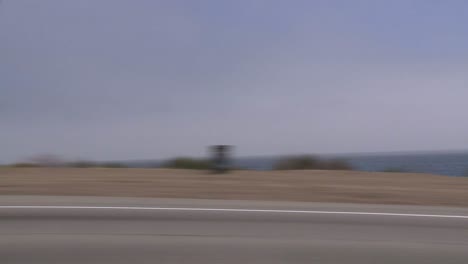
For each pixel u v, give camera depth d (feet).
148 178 62.85
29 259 26.11
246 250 27.81
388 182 62.80
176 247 28.27
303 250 28.04
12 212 37.52
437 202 47.88
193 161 82.33
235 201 44.70
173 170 73.87
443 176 72.54
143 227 32.96
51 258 26.27
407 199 49.26
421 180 65.77
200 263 25.53
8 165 83.87
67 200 43.98
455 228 33.99
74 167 83.61
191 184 57.06
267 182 59.93
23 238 30.01
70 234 31.01
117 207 39.96
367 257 27.02
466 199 49.85
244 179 62.59
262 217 36.58
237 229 32.65
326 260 26.35
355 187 56.90
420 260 26.68
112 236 30.58
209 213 37.83
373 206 43.04
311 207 41.52
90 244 28.76
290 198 48.80
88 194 49.42
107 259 26.12
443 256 27.43
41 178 62.64
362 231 32.71
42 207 39.65
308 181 61.77
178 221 34.86
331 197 49.70
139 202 43.04
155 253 27.12
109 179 61.52
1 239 29.78
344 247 28.78
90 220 34.94
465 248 29.01
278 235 31.24
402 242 30.12
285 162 84.94
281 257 26.71
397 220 36.32
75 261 25.81
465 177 71.87
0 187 53.72
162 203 42.52
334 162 85.25
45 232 31.48
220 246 28.53
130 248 28.02
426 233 32.42
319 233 31.94
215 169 69.56
